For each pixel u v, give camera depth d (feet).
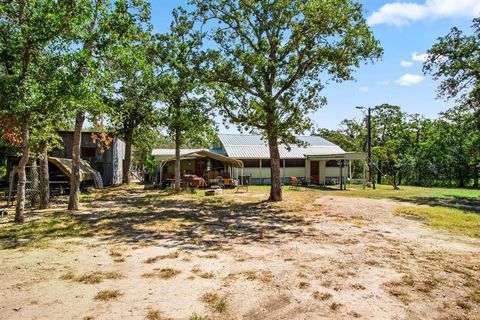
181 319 13.14
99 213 42.68
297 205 49.75
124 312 13.73
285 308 14.24
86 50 33.12
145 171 134.72
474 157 99.55
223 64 50.70
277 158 55.72
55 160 61.72
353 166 149.89
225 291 16.10
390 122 134.72
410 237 28.40
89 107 40.63
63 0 32.04
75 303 14.60
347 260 21.40
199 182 85.97
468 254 22.94
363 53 49.01
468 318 13.51
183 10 52.11
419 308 14.34
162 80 68.23
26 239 27.27
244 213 42.78
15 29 31.32
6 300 14.87
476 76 61.00
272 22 50.78
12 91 29.50
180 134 77.61
